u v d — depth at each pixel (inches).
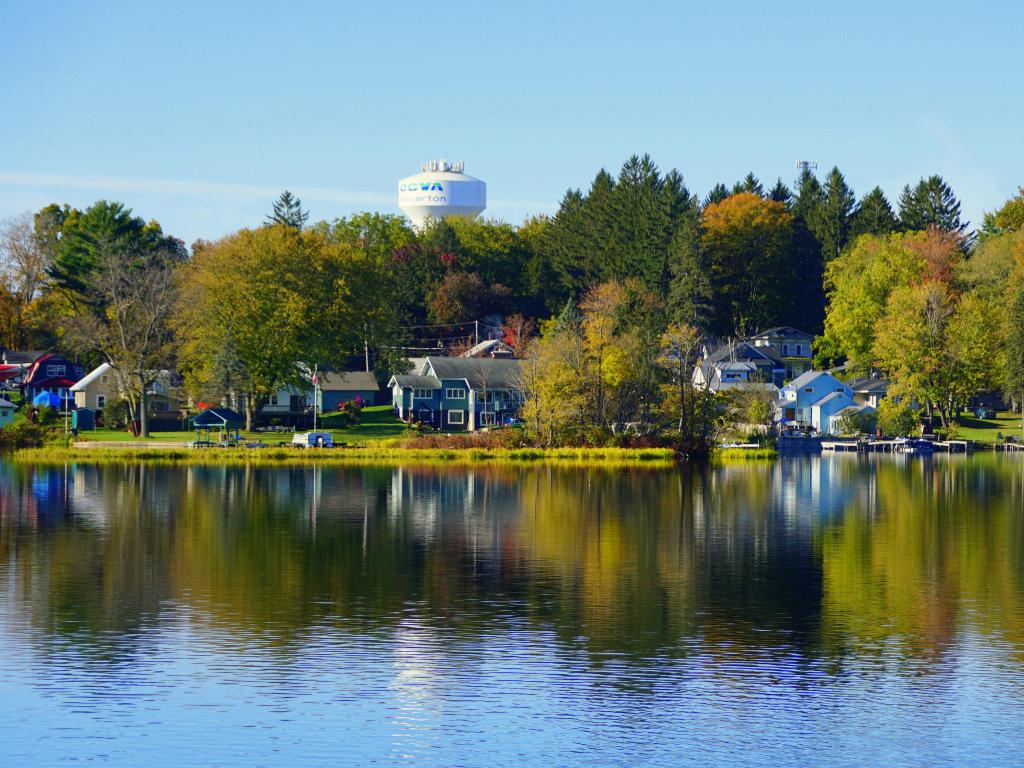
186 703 1565.0
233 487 4200.3
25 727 1480.1
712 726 1488.7
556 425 5718.5
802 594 2241.6
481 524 3235.7
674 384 5743.1
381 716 1518.2
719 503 3801.7
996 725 1493.6
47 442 5708.7
